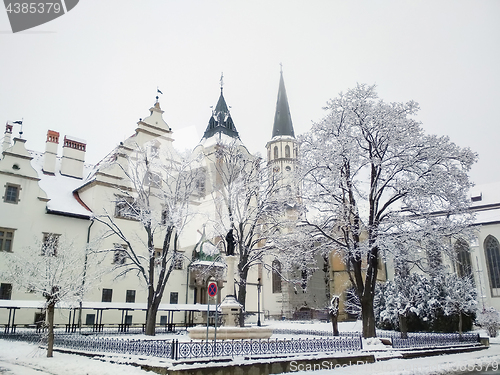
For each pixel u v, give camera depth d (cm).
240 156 4081
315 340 2025
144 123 4934
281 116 9831
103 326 4050
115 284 4322
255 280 6144
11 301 3344
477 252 6144
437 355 2564
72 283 2283
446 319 3894
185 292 4856
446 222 2972
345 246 3078
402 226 3145
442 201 3091
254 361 1631
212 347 1644
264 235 3928
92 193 4459
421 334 3375
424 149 3016
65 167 4906
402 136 3020
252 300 6022
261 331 2461
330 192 3064
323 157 3080
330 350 2086
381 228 3006
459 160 3023
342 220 3033
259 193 3894
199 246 4988
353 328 4572
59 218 4159
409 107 3198
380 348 2366
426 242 2975
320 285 6594
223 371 1520
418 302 4022
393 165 3077
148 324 3275
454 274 4178
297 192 3500
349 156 3034
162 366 1472
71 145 5016
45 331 2705
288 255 3588
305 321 6003
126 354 1789
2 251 3762
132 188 4578
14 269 2977
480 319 4409
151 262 3453
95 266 3816
